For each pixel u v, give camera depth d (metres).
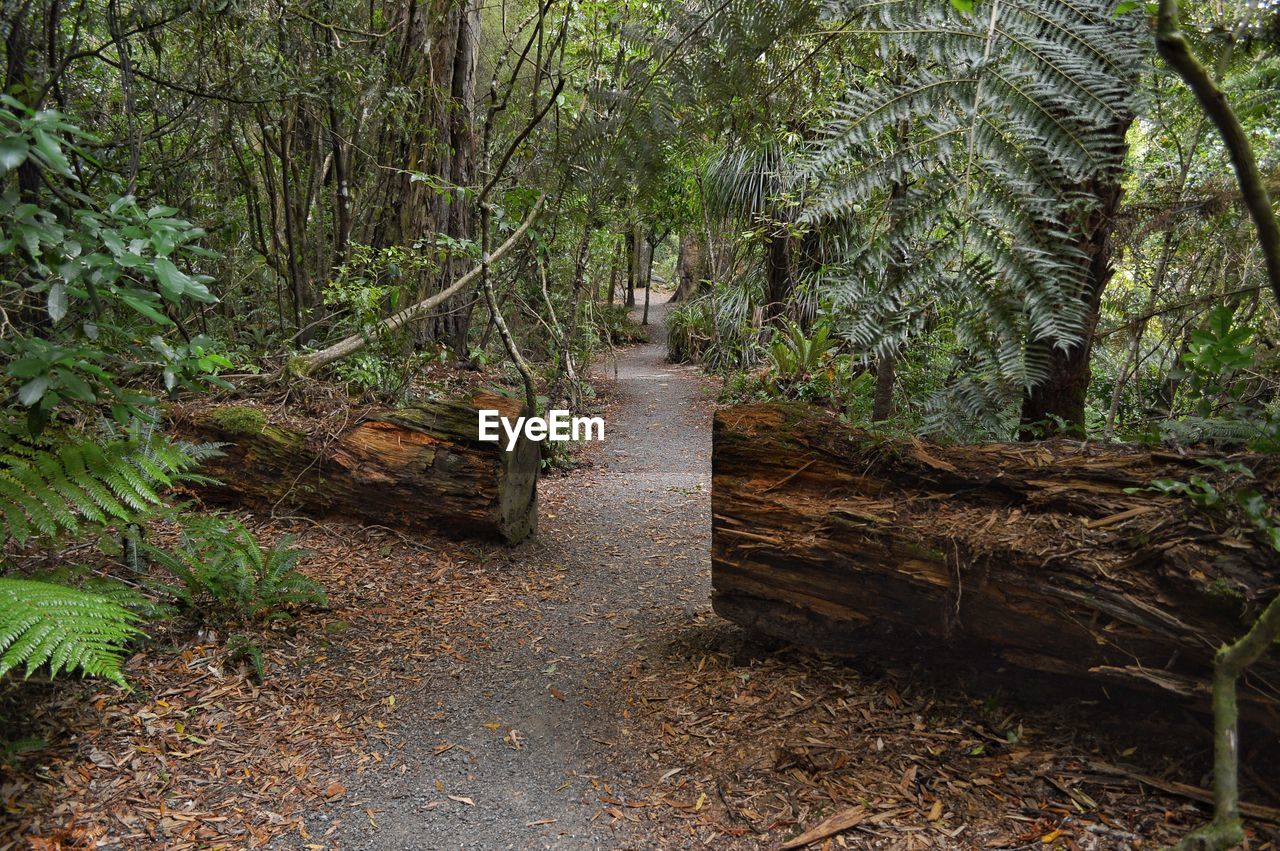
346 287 7.17
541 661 3.42
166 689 2.89
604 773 2.59
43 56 4.04
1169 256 4.58
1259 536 1.98
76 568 2.95
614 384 13.71
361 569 4.32
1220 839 1.32
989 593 2.46
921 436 2.96
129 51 5.17
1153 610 2.06
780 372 9.33
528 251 7.00
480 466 4.66
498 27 10.75
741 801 2.37
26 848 2.07
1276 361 2.82
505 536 4.79
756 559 3.08
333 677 3.17
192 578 3.36
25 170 3.16
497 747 2.75
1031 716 2.57
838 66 3.80
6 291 3.13
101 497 2.69
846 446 2.98
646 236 23.34
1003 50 2.12
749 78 3.15
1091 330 2.96
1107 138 2.03
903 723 2.65
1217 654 1.40
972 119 2.12
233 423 4.90
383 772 2.59
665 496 6.53
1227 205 2.77
